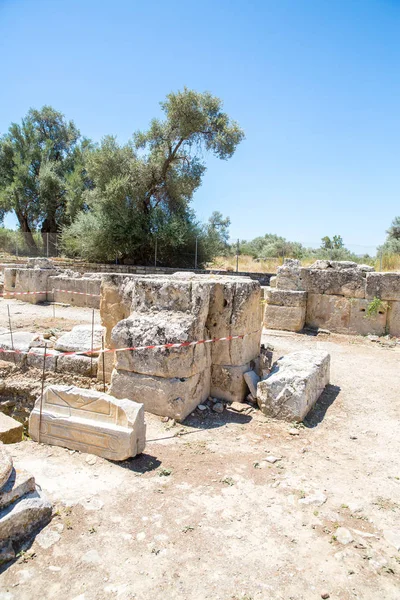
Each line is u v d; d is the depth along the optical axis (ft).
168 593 8.64
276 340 33.96
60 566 9.23
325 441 16.22
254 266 81.51
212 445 15.37
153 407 17.57
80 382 22.53
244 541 10.27
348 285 36.52
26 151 104.73
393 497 12.55
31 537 10.03
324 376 21.61
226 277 23.86
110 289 21.21
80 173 101.19
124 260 84.23
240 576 9.16
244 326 19.38
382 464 14.64
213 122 79.05
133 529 10.50
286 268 38.01
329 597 8.73
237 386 19.27
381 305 35.37
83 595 8.50
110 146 80.59
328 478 13.46
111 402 14.03
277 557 9.78
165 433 16.15
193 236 80.59
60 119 114.52
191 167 83.92
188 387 17.52
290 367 19.53
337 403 20.22
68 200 96.43
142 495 11.94
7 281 52.60
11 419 17.53
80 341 23.53
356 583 9.13
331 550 10.10
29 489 10.71
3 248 97.30
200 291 18.06
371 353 30.86
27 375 23.91
